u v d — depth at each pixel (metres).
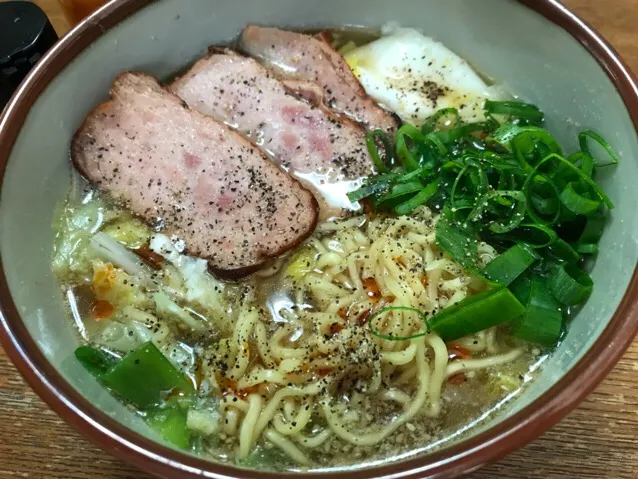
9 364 0.17
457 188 0.18
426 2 0.21
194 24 0.20
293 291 0.17
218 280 0.18
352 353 0.16
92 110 0.19
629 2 0.23
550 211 0.17
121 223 0.18
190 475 0.12
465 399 0.16
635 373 0.17
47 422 0.16
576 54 0.18
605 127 0.17
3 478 0.16
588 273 0.17
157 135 0.19
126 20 0.18
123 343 0.16
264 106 0.20
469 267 0.17
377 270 0.17
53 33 0.21
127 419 0.15
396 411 0.16
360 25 0.22
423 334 0.16
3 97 0.20
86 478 0.16
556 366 0.16
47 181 0.18
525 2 0.18
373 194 0.18
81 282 0.17
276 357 0.16
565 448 0.16
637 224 0.15
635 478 0.16
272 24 0.21
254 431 0.15
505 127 0.19
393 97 0.21
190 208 0.18
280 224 0.18
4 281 0.14
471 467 0.12
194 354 0.17
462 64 0.21
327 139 0.20
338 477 0.12
